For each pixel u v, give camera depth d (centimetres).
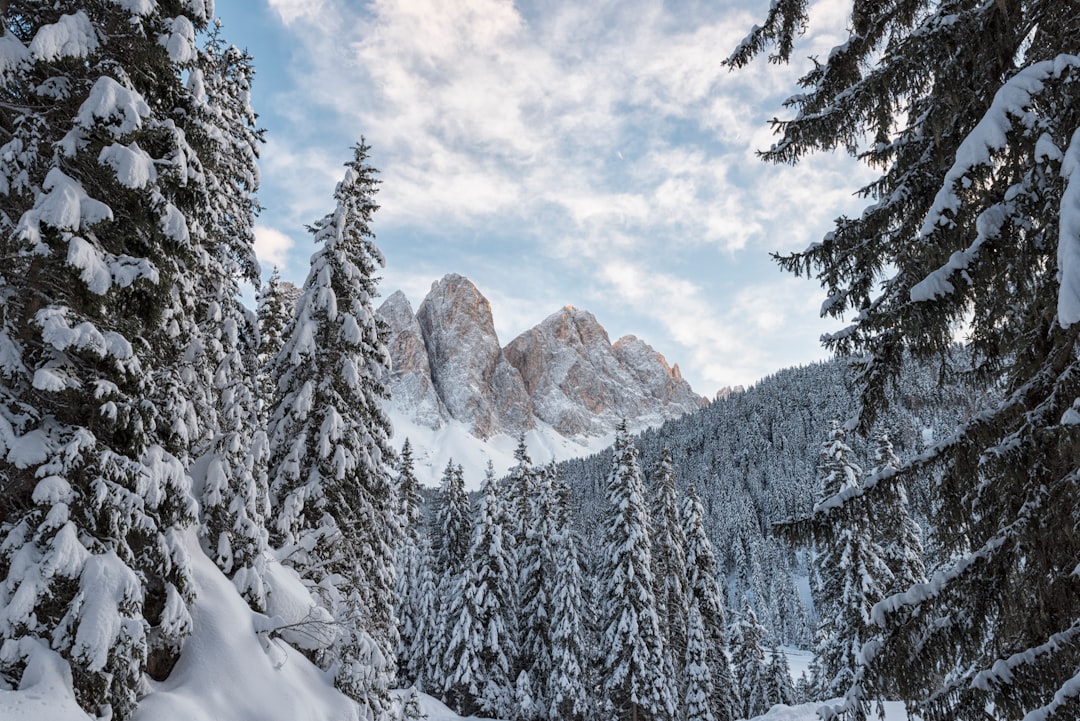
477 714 3234
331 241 1664
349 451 1588
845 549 2498
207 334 1242
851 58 691
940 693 532
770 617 8925
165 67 895
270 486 1527
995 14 560
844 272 710
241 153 1415
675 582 3388
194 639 984
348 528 1603
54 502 710
